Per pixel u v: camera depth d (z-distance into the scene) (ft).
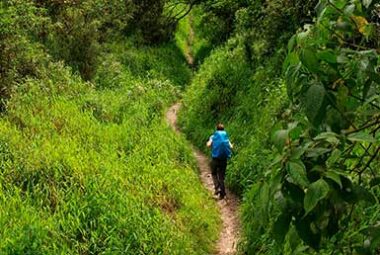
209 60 70.44
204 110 53.06
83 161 27.25
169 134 44.34
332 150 5.95
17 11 40.93
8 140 27.32
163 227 23.77
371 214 15.52
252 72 50.72
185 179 34.06
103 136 34.30
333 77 5.98
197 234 26.96
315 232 5.91
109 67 62.34
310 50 5.76
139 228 22.54
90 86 46.09
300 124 6.13
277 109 35.50
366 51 6.11
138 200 25.59
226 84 53.06
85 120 36.01
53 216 21.39
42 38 53.16
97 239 20.94
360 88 6.38
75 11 55.31
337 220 5.95
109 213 22.41
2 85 35.99
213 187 37.88
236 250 25.57
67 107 37.73
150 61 78.02
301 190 5.79
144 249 21.71
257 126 39.58
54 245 19.15
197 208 29.96
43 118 33.50
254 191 6.26
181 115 57.26
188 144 49.03
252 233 24.66
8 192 22.39
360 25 6.42
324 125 6.13
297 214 5.91
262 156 33.60
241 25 51.90
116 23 76.64
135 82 63.57
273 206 6.30
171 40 90.17
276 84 41.86
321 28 6.26
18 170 24.39
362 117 6.75
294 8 38.99
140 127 41.01
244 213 29.07
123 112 44.27
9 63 37.81
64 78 44.01
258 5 46.47
